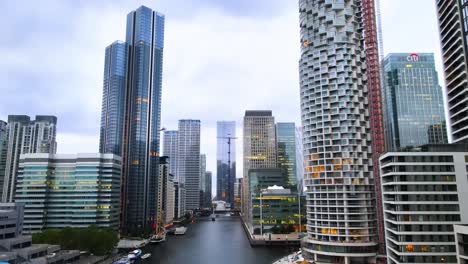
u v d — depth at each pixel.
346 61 194.00
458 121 152.12
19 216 163.50
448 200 121.75
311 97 199.62
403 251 119.88
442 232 119.50
